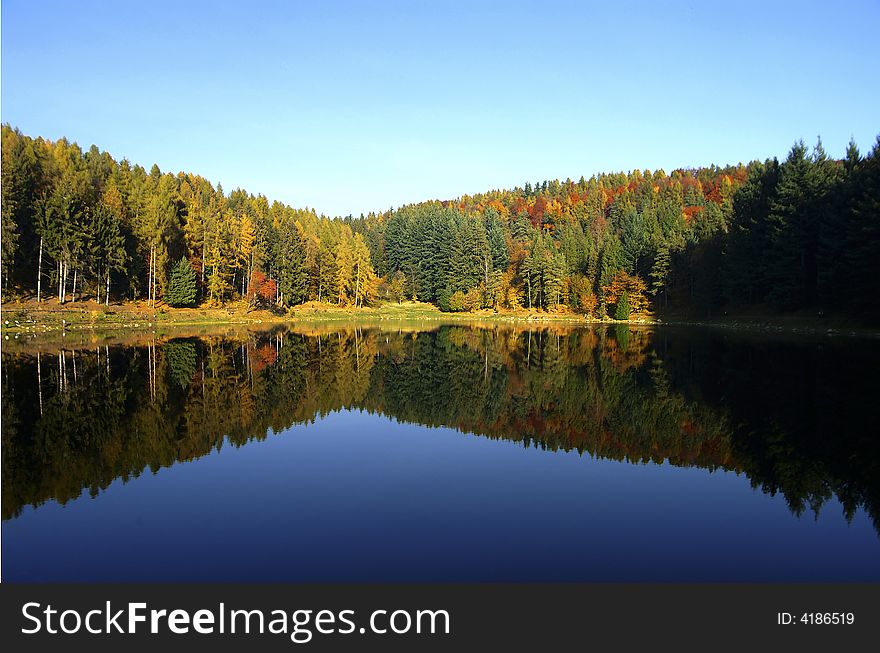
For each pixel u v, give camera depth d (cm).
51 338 4084
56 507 995
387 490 1098
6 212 5109
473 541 864
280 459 1303
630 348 3897
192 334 4825
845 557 813
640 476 1183
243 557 811
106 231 5759
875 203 4134
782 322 5162
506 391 2223
